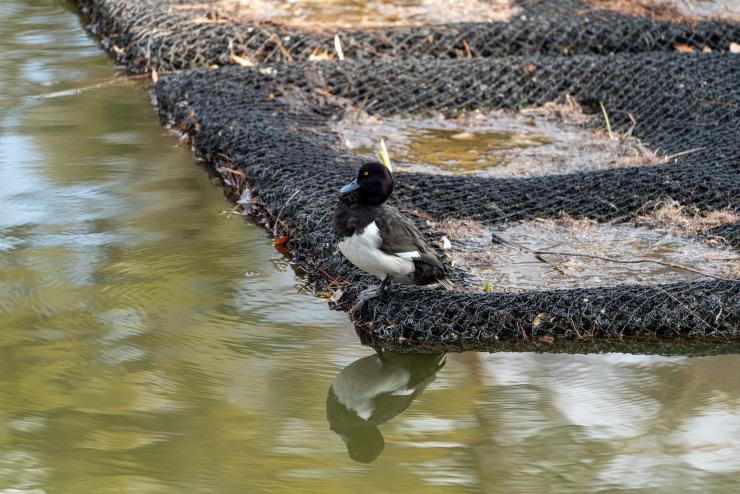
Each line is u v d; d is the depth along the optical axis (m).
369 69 16.86
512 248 11.60
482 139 15.30
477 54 18.27
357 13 20.39
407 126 15.77
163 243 12.16
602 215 12.33
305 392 9.09
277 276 11.41
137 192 13.66
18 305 10.48
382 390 9.35
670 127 15.18
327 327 10.29
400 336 9.98
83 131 15.77
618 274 11.07
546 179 12.99
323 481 7.74
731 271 11.02
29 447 8.09
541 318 10.01
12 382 9.03
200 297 10.83
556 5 20.33
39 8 22.69
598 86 16.47
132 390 8.98
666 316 10.03
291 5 20.80
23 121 16.08
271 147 14.06
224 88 16.23
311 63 17.03
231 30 18.50
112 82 17.97
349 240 9.72
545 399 9.02
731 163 13.25
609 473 7.87
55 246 11.92
